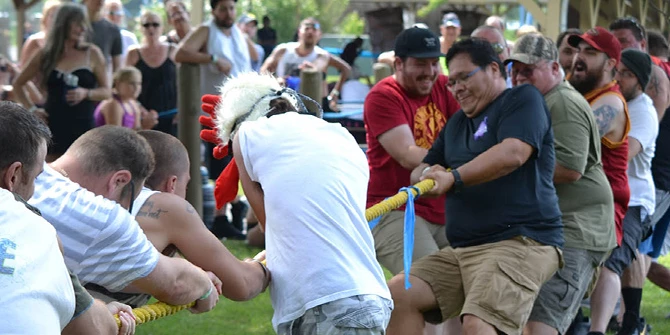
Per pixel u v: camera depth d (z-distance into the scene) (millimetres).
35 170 3232
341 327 4023
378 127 6762
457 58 5789
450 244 5883
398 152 6660
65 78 10516
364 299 4066
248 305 8703
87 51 10672
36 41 12680
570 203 6289
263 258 4820
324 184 4176
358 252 4160
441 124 7023
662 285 8961
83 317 3328
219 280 4266
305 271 4074
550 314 5969
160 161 4586
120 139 4098
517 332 5379
